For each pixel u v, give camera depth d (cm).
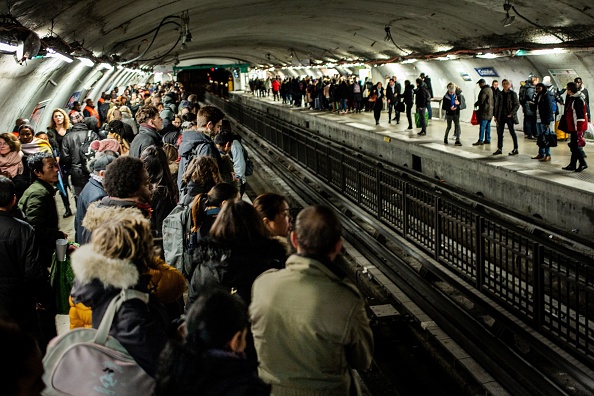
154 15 1689
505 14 1658
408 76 2888
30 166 502
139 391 269
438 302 727
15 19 761
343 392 287
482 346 612
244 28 3020
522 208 1268
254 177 1906
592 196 1036
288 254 382
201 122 681
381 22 2366
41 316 454
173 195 647
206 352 213
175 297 343
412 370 643
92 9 1171
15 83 1051
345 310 274
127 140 1107
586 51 1498
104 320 276
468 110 2347
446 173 1605
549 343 569
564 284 782
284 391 286
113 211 365
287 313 278
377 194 1065
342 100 3025
